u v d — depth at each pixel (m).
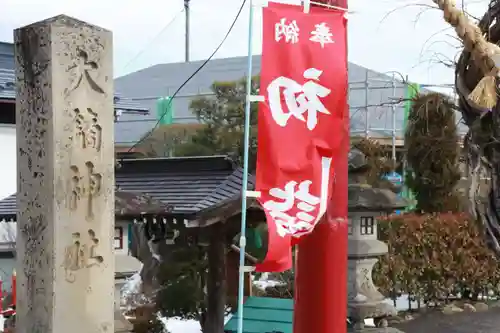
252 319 7.86
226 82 15.38
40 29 4.23
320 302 4.97
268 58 4.23
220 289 7.98
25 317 4.42
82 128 4.35
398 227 11.29
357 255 8.89
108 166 4.50
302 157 4.22
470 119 2.97
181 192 7.54
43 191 4.25
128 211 6.52
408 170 13.73
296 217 4.14
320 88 4.28
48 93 4.20
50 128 4.19
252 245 10.27
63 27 4.23
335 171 4.82
